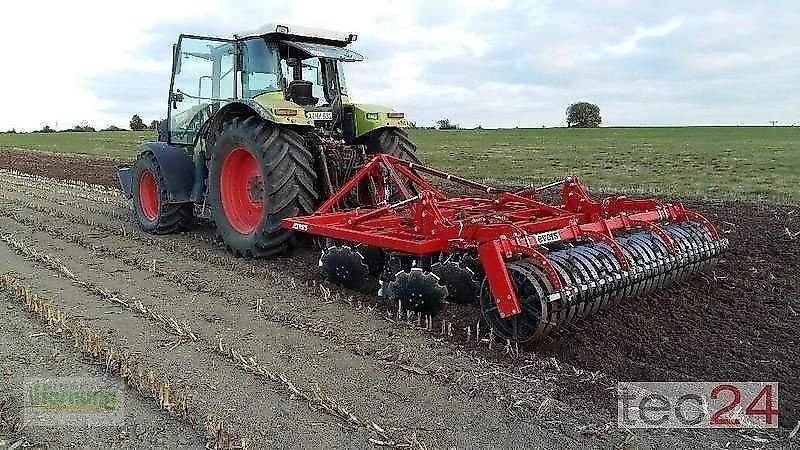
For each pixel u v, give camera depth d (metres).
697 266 6.19
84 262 7.42
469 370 4.62
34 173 18.59
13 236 8.80
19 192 13.80
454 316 5.64
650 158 22.75
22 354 4.81
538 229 5.89
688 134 45.41
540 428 3.91
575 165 20.27
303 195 7.32
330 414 4.02
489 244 4.91
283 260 7.56
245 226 7.85
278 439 3.74
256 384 4.39
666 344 5.11
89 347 4.86
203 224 9.81
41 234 8.99
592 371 4.66
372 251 6.43
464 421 3.97
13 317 5.56
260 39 7.92
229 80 8.24
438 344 5.07
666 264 5.77
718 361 4.83
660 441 3.80
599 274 5.15
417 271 5.42
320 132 7.91
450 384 4.42
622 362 4.80
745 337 5.26
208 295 6.25
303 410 4.06
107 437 3.74
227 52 8.23
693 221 6.54
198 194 8.72
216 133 8.15
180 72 8.84
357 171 7.71
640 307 5.86
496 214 6.63
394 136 8.41
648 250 5.68
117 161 22.39
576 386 4.42
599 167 19.38
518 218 6.50
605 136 43.56
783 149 27.03
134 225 9.82
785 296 6.20
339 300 6.11
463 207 7.01
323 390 4.32
